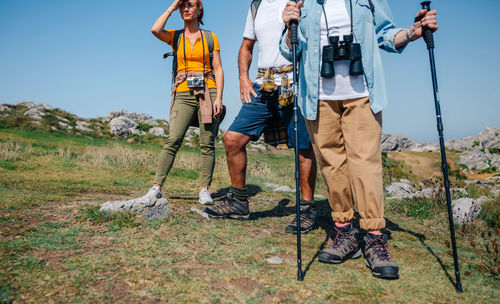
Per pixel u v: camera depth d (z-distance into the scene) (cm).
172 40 381
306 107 230
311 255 231
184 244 233
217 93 385
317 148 234
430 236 303
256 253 228
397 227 336
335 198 233
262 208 404
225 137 316
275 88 298
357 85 216
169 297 159
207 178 388
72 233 238
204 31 379
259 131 318
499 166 5338
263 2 314
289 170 1152
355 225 340
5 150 768
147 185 536
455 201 422
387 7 230
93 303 149
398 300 170
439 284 192
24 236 224
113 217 274
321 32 226
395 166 1104
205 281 178
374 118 216
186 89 371
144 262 197
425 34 204
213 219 314
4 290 151
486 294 182
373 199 211
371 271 208
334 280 191
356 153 214
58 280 167
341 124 226
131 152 979
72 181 492
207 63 378
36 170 601
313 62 225
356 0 219
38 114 2883
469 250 263
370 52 216
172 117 372
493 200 444
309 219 305
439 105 201
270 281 184
